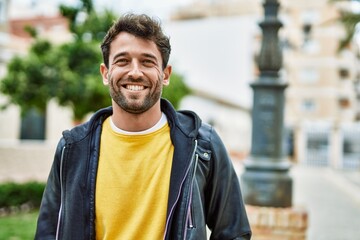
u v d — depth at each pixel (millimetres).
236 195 2166
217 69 41281
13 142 15523
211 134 2115
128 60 1964
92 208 1956
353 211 10898
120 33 1989
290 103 42844
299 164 37312
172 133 2029
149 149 1992
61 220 2010
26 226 7219
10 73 9445
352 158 35938
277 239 5031
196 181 1994
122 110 1980
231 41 41062
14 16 27922
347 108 43594
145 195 1947
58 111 17078
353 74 43625
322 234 7715
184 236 1907
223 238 2115
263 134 5383
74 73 9234
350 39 13273
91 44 9516
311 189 16016
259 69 5512
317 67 42469
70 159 2020
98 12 10070
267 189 5273
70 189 1993
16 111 15633
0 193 8195
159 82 1984
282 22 5461
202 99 28688
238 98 40750
